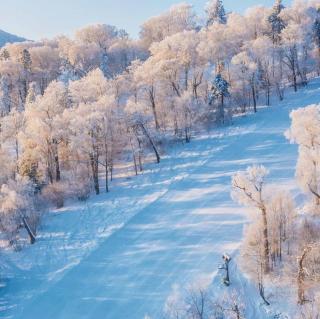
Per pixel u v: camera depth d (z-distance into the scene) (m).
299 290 40.72
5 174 73.56
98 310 48.22
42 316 49.41
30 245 63.19
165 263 52.12
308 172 48.34
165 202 64.62
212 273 47.69
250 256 46.03
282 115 85.12
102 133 72.50
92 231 62.69
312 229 45.75
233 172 68.06
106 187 71.94
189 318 42.72
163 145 81.12
